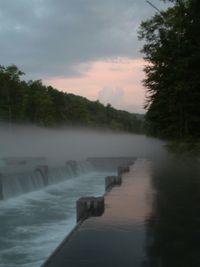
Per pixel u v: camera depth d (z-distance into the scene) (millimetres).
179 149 43750
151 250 8781
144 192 17141
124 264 7844
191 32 42594
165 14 47625
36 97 93688
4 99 79625
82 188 32281
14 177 26016
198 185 19219
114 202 14680
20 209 21562
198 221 11500
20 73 81625
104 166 54375
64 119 119938
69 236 9945
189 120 46938
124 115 193625
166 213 12609
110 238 9742
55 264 7828
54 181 34750
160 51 45938
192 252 8633
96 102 172250
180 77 44188
